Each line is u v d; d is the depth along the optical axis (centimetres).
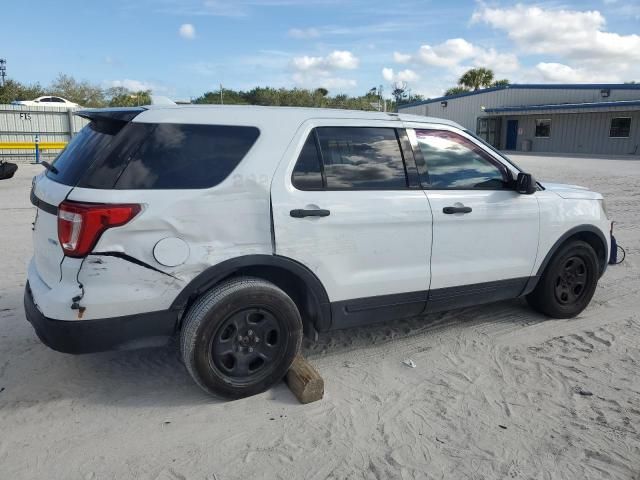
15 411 341
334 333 468
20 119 2147
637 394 371
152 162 323
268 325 354
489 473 289
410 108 4491
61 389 368
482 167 441
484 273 438
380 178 391
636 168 2030
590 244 519
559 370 404
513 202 445
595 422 337
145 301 320
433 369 406
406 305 409
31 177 1611
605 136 3139
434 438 320
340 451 306
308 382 352
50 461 294
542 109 3294
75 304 305
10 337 441
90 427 326
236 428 327
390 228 388
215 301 331
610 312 525
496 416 343
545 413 347
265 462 296
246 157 345
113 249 309
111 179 311
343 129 381
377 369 405
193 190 327
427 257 408
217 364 343
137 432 321
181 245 324
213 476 284
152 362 408
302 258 359
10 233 827
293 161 358
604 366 412
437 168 420
